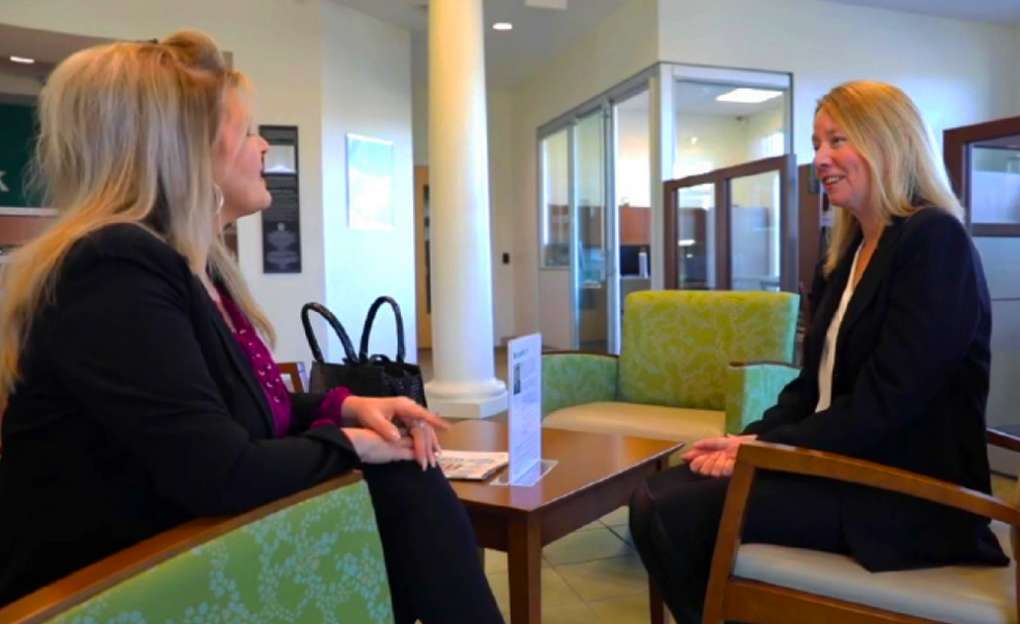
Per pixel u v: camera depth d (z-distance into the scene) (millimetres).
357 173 5695
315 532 815
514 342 1600
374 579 894
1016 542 1113
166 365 775
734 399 2258
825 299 1663
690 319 2787
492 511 1463
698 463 1538
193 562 688
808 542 1326
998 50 6348
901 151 1442
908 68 6078
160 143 884
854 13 5875
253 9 5164
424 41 6438
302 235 5359
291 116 5289
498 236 8711
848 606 1196
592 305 6926
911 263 1359
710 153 5656
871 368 1357
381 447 1050
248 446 809
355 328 5723
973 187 3182
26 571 817
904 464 1360
